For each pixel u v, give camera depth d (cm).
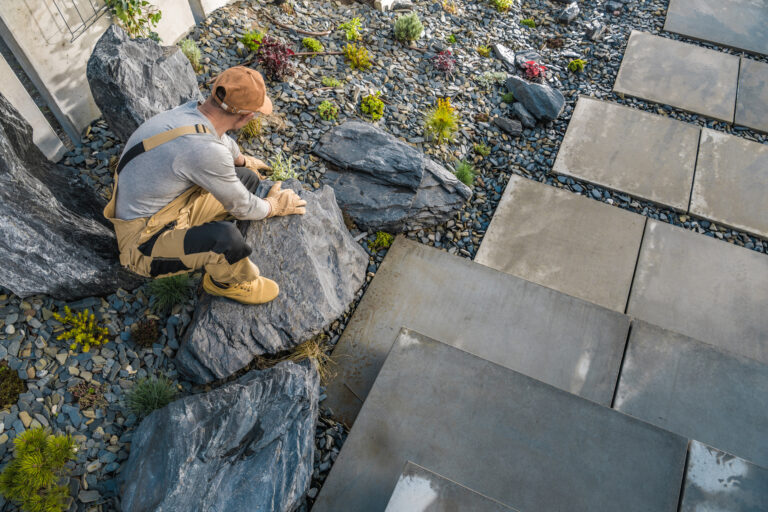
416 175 418
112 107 338
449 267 404
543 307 383
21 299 290
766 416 333
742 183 504
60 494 240
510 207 464
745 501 260
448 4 641
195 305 324
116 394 285
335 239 363
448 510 231
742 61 638
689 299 412
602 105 570
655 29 677
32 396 268
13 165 245
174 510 230
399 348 310
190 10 468
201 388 305
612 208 474
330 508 273
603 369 353
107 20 385
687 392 341
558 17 673
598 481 268
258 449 259
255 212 262
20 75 365
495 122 528
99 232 292
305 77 485
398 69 537
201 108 226
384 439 284
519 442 280
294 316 320
